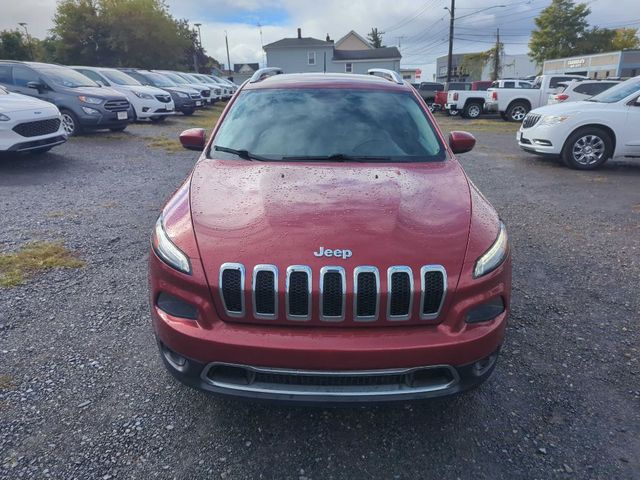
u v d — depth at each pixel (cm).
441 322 210
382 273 203
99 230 518
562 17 5753
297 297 203
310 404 207
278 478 207
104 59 4356
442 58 7769
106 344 304
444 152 326
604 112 866
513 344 311
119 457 216
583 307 362
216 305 209
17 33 4831
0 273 401
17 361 283
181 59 4684
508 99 2030
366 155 314
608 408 253
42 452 217
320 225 224
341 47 5953
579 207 641
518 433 235
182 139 370
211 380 213
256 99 363
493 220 250
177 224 236
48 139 856
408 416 247
